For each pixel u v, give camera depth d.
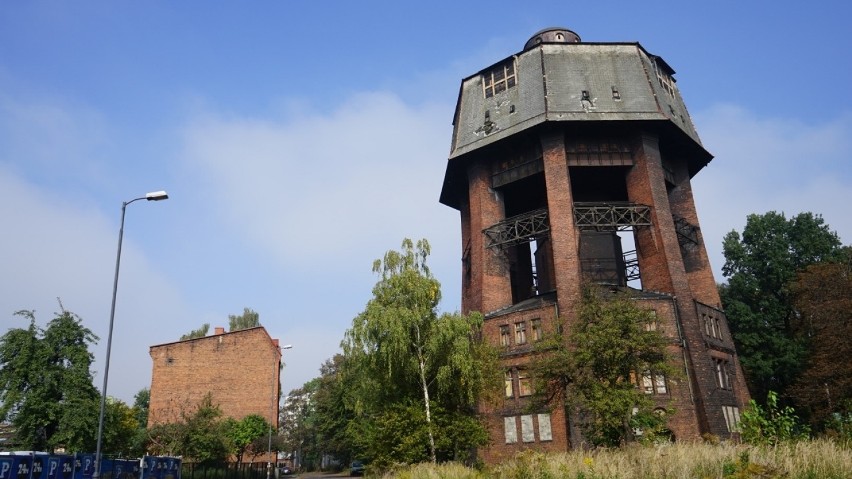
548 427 37.94
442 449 31.06
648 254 42.09
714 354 40.28
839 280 44.53
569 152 44.44
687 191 47.69
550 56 47.00
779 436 19.34
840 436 18.16
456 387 32.41
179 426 44.38
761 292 54.94
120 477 28.56
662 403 35.91
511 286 49.34
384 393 34.12
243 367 62.28
